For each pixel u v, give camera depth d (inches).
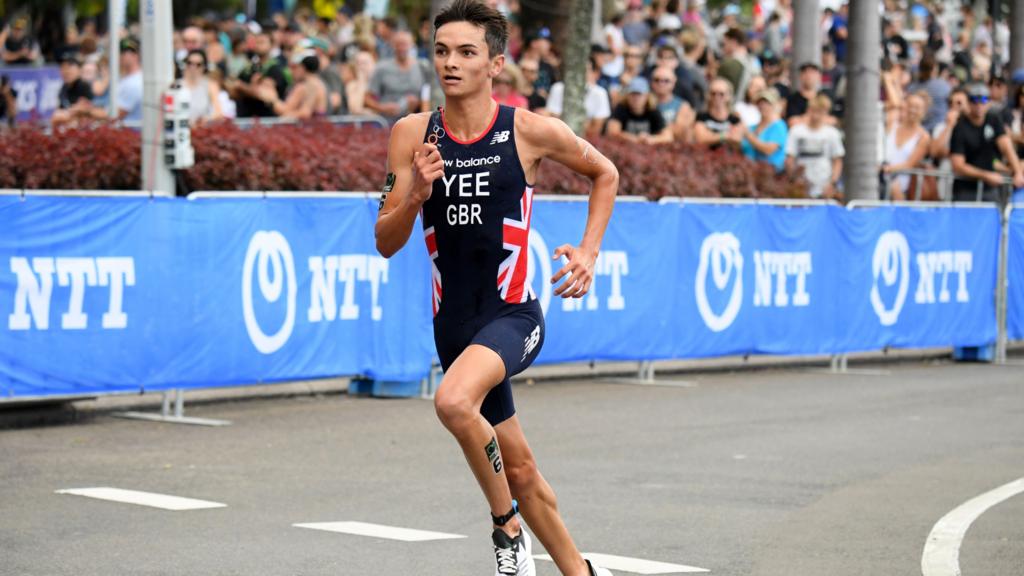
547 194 1489.9
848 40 1847.9
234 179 1326.3
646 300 1432.1
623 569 711.1
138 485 910.4
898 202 1640.0
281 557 726.5
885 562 732.0
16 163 1242.0
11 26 2800.2
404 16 3395.7
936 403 1337.4
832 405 1314.0
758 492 911.0
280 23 2278.5
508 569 596.1
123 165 1285.7
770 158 1843.0
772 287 1531.7
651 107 1836.9
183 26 3459.6
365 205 1259.8
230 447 1048.8
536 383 1440.7
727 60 2172.7
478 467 586.2
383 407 1253.1
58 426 1131.9
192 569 700.7
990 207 1716.3
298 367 1221.7
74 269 1088.2
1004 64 2812.5
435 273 623.5
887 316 1626.5
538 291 1344.7
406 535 778.8
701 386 1437.0
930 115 2193.7
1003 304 1734.7
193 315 1152.2
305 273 1220.5
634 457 1028.5
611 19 2564.0
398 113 2012.8
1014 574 709.3
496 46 604.7
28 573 690.8
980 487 938.1
